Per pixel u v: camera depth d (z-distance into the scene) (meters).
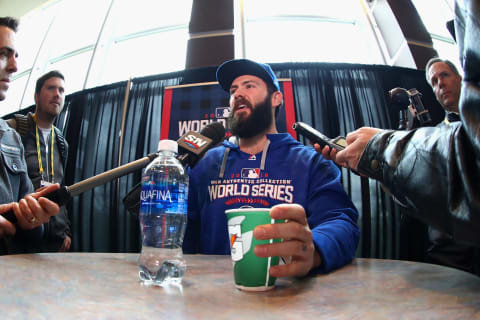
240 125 1.18
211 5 2.88
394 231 2.09
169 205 0.49
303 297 0.36
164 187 0.50
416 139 0.42
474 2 0.32
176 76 2.56
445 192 0.35
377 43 3.32
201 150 0.82
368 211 2.13
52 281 0.42
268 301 0.34
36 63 3.96
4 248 0.90
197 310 0.30
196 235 1.12
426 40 3.01
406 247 2.07
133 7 4.00
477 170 0.32
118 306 0.31
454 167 0.34
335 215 0.81
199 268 0.57
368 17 3.49
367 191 2.17
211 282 0.44
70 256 0.68
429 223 0.39
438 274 0.49
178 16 3.88
